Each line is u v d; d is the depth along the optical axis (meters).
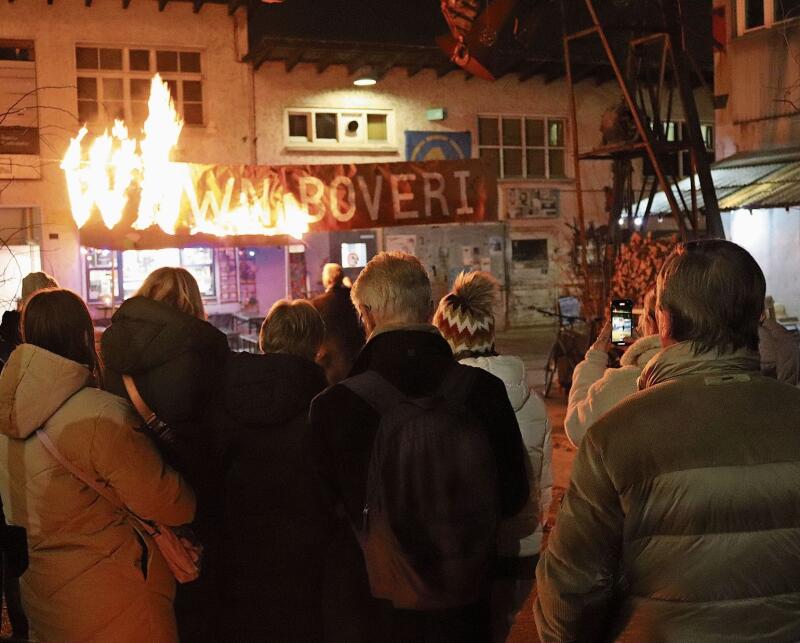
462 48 11.52
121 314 3.29
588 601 1.92
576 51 17.66
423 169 12.83
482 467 2.47
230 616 3.20
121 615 2.71
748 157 13.57
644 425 1.87
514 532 2.95
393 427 2.45
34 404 2.63
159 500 2.70
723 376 1.91
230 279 17.80
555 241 20.47
